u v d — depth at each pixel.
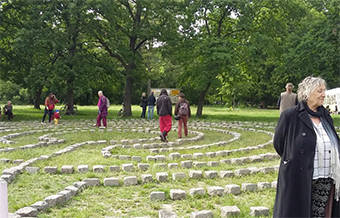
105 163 8.20
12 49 23.14
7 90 54.84
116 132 14.88
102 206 5.38
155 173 7.33
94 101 55.66
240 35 26.86
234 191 6.08
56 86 23.64
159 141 12.34
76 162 8.30
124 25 25.69
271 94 50.91
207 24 26.78
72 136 13.24
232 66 23.56
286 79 45.81
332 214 3.54
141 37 24.86
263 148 10.73
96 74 24.78
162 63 41.34
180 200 5.75
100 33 24.61
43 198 5.61
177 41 24.45
